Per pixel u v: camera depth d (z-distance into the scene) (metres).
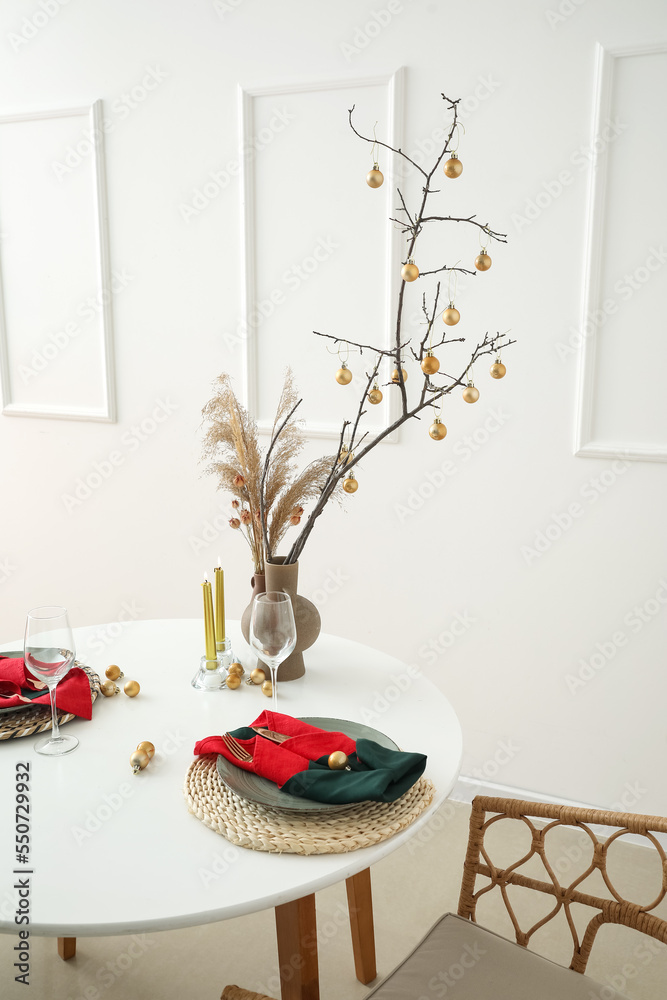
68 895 0.98
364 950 1.78
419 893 2.11
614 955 1.90
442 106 2.25
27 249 2.85
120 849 1.07
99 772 1.26
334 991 1.79
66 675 1.42
